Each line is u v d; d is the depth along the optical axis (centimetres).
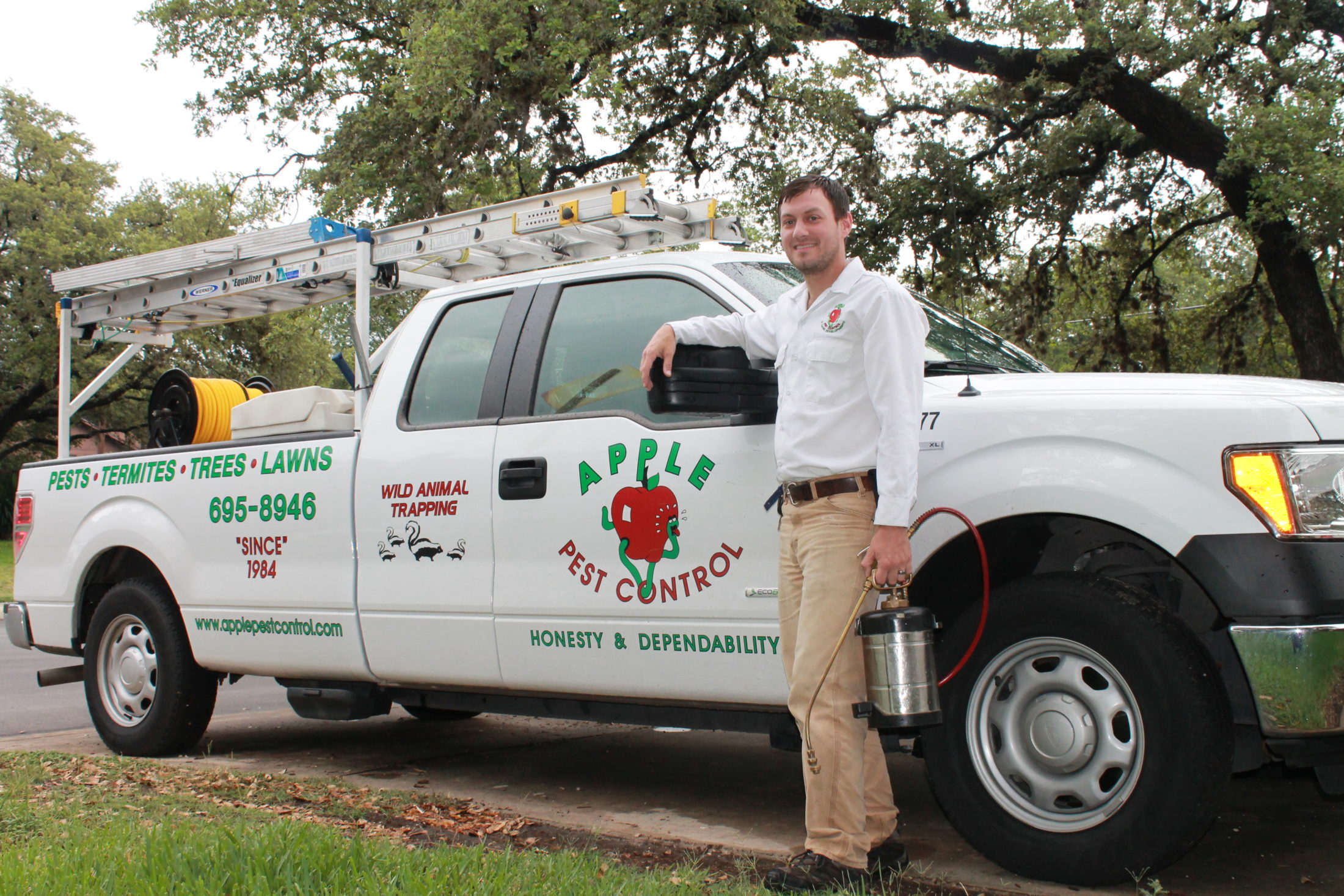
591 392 419
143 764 513
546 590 412
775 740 378
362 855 300
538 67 1401
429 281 612
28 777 464
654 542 386
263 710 725
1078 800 320
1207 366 2017
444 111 1398
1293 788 459
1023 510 321
